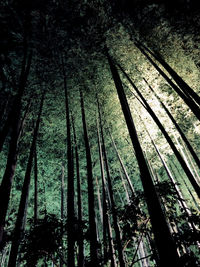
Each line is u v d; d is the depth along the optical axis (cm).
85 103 631
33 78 579
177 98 657
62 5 567
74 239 275
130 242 330
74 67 635
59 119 635
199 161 415
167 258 184
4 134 287
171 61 604
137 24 597
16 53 559
